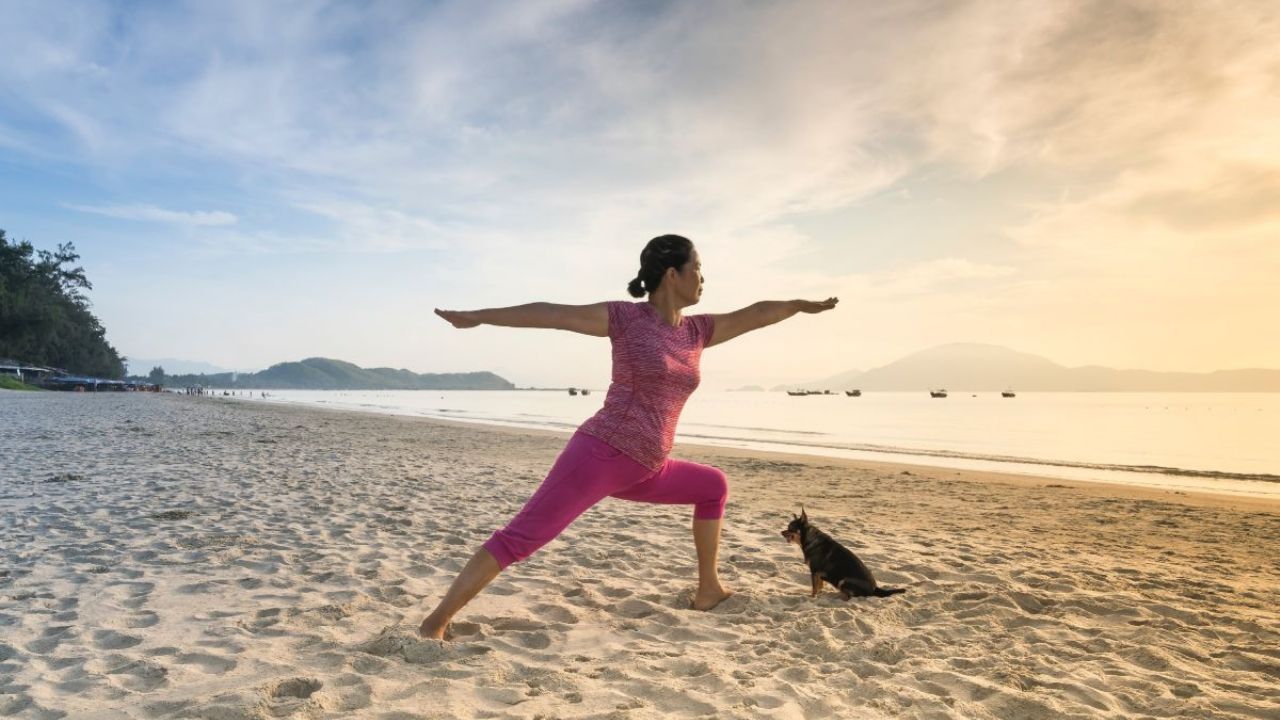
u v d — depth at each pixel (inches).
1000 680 126.1
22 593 170.1
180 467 437.1
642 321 138.3
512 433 989.2
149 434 711.7
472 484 405.4
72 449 530.9
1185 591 199.5
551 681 118.7
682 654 136.9
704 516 171.6
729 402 4483.3
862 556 236.4
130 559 207.0
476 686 116.7
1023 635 153.4
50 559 205.2
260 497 329.1
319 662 127.5
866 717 109.1
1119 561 246.8
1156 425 1641.2
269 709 105.7
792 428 1346.0
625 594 184.2
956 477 530.6
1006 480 519.8
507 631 150.6
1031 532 309.1
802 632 152.3
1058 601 181.2
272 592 175.5
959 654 141.0
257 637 141.9
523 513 140.6
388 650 133.0
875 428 1370.6
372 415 1600.6
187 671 122.0
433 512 303.7
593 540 253.4
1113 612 173.5
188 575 190.5
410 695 112.7
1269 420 1958.7
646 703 111.7
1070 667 134.3
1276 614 178.4
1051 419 1940.2
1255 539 303.9
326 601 168.4
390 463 519.5
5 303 3225.9
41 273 3996.1
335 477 416.8
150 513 279.0
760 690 117.5
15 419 887.1
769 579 204.8
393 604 168.2
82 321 4515.3
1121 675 130.6
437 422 1327.5
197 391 5413.4
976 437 1133.7
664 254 139.7
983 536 294.0
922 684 123.7
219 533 245.9
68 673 120.9
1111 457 786.2
